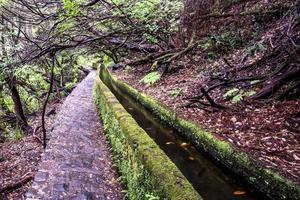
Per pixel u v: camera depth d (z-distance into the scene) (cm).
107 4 1447
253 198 477
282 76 680
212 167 584
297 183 407
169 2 1448
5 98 1817
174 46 1427
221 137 583
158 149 482
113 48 1675
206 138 617
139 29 1452
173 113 791
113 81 1697
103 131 942
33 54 1316
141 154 471
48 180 616
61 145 812
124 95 1348
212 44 1135
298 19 792
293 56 686
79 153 761
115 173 647
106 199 551
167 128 814
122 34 1527
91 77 2281
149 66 1574
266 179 454
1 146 1373
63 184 600
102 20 1415
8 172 1037
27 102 2098
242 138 570
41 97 2130
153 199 387
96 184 604
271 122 599
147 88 1180
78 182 609
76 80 2706
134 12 1373
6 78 1391
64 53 1764
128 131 578
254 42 959
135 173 493
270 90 688
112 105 842
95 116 1135
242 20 1091
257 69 820
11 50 1244
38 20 1360
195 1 1265
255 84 745
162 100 947
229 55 1040
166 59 1297
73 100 1426
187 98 803
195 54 1229
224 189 510
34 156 1134
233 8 1148
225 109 714
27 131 1532
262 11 1027
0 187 903
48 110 1877
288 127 566
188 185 367
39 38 1431
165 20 1452
